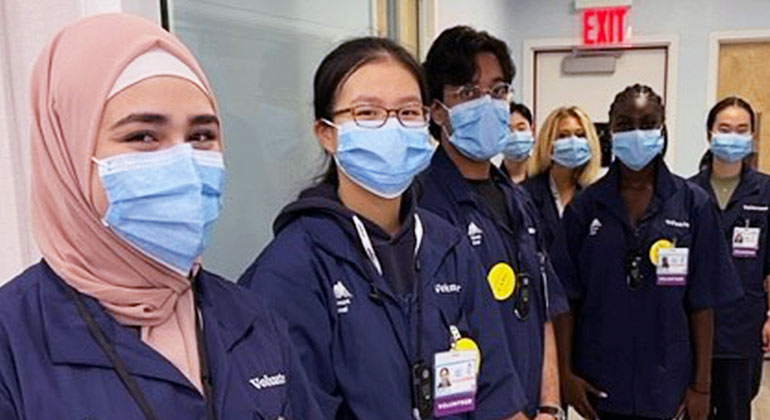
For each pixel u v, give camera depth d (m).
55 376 0.69
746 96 4.84
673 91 4.93
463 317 1.23
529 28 5.18
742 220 2.79
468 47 1.53
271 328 0.92
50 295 0.73
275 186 1.69
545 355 1.70
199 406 0.76
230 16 1.51
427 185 1.53
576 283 2.15
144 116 0.76
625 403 2.06
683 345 2.04
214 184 0.84
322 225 1.14
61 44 0.77
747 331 2.75
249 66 1.59
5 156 1.07
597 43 5.02
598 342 2.10
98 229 0.75
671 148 4.97
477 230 1.51
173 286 0.80
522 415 1.30
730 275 2.07
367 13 2.35
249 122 1.58
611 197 2.08
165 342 0.78
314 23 1.92
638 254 2.03
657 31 4.92
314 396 0.98
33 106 0.77
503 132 1.57
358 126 1.16
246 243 1.57
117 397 0.71
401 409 1.08
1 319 0.71
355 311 1.09
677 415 2.04
